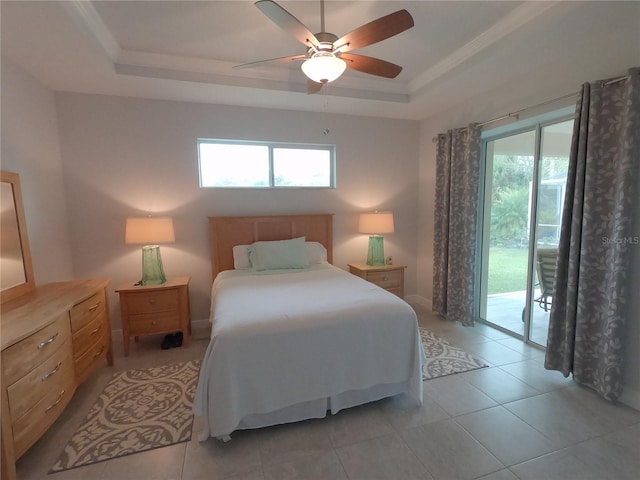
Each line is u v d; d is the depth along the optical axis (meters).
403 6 2.00
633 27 1.90
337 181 3.83
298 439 1.79
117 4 1.94
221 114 3.35
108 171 3.08
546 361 2.44
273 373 1.79
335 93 3.13
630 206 1.91
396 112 3.74
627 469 1.55
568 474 1.53
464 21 2.17
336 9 2.02
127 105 3.09
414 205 4.20
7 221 2.08
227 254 3.44
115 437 1.82
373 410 2.04
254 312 1.96
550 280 2.85
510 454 1.66
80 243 3.06
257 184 3.62
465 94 3.14
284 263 3.25
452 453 1.67
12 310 1.81
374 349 1.99
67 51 2.17
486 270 3.54
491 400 2.13
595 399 2.12
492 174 3.36
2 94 2.16
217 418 1.69
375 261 3.78
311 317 1.91
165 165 3.23
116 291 2.77
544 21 1.94
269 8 1.39
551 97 2.44
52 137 2.81
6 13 1.74
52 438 1.81
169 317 2.96
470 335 3.20
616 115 1.97
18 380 1.47
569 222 2.27
